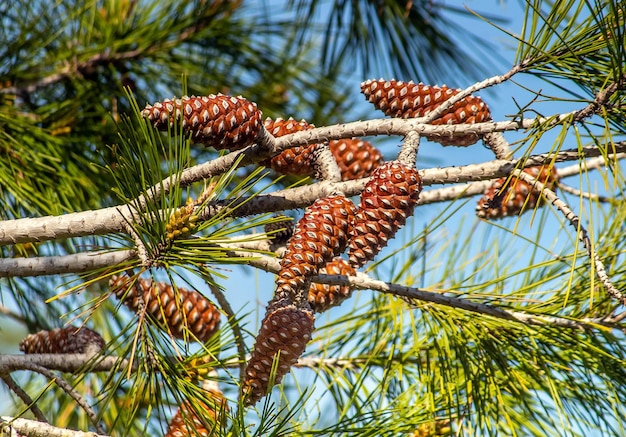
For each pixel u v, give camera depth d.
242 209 1.24
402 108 1.23
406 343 1.42
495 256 1.41
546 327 1.30
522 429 1.38
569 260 1.39
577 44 1.20
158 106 1.17
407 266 1.44
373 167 1.32
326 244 1.16
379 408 1.35
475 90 1.20
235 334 1.32
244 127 1.18
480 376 1.34
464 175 1.22
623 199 1.36
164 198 1.18
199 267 1.18
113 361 1.35
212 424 1.24
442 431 1.35
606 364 1.31
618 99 1.19
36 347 1.38
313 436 1.28
